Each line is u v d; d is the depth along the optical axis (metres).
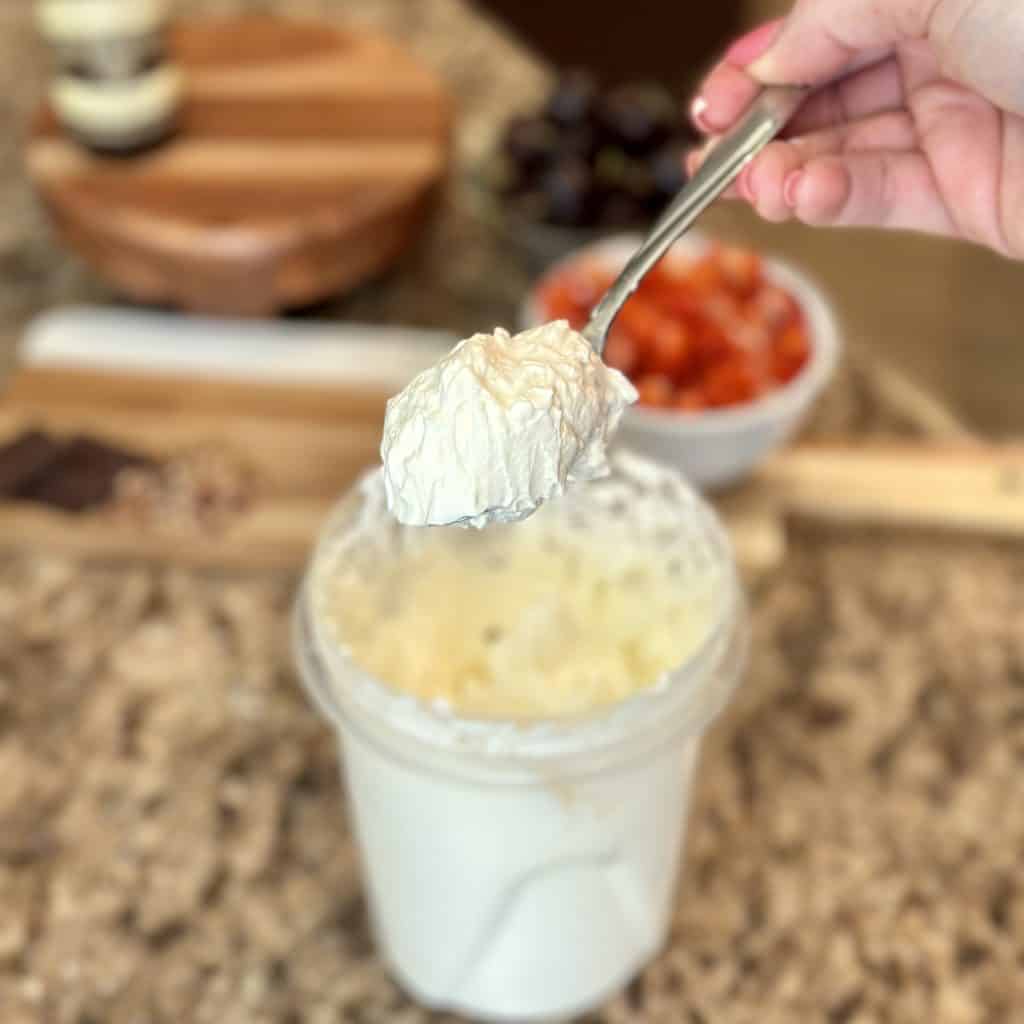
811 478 1.06
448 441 0.49
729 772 0.90
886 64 0.74
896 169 0.74
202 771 0.91
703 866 0.85
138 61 1.19
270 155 1.24
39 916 0.83
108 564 1.05
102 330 1.22
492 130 1.49
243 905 0.84
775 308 1.03
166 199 1.19
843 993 0.78
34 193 1.45
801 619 1.00
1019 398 1.46
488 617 0.70
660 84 2.28
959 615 1.00
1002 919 0.82
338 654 0.61
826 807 0.88
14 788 0.90
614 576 0.71
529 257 1.24
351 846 0.87
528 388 0.50
